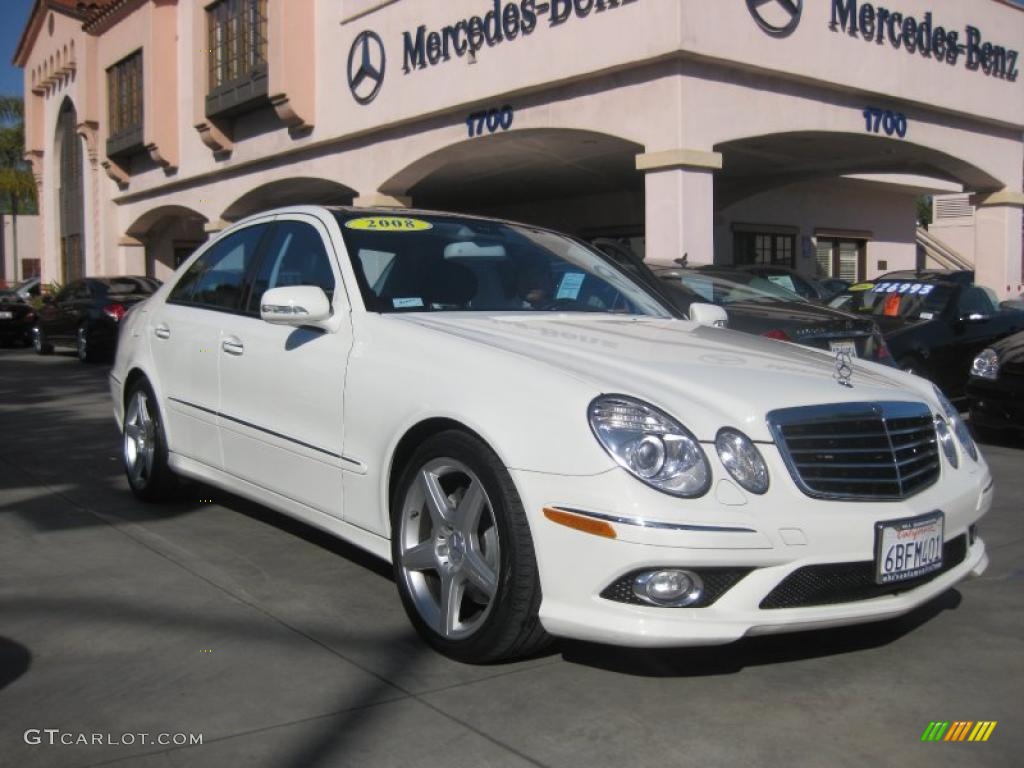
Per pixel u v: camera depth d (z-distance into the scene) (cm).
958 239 3262
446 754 309
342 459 423
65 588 455
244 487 502
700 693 354
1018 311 1177
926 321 1041
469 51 1470
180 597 445
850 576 340
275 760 304
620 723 330
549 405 341
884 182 2506
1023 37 1758
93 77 2733
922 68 1552
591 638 327
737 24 1258
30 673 364
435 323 419
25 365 1672
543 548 333
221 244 573
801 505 334
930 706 347
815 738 323
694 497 321
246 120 2072
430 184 2098
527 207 2519
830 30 1388
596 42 1288
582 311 488
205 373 527
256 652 384
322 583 465
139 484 608
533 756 309
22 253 4966
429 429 388
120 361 629
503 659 365
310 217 499
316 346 446
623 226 2252
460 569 369
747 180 2119
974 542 407
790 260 2438
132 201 2664
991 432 873
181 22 2309
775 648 395
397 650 388
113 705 339
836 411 354
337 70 1773
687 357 388
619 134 1304
